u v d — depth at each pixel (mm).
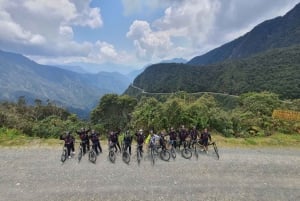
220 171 16953
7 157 18188
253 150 22062
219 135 28172
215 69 197000
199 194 13898
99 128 31812
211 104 33219
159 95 174500
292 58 162500
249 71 165000
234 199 13531
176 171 16750
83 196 13250
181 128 20938
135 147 22219
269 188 14875
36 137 25141
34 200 12703
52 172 15898
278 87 124688
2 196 12945
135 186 14516
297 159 19844
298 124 31000
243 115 33656
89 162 17859
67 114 79938
